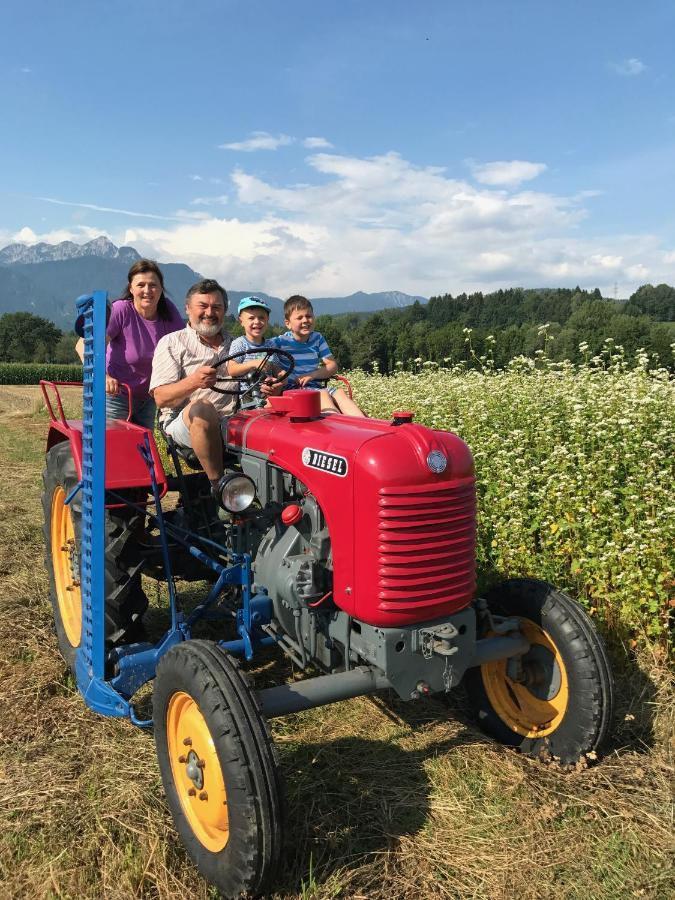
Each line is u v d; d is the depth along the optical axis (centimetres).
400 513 256
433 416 679
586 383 666
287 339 473
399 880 239
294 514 295
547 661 318
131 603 327
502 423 622
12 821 264
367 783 293
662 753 315
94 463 290
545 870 245
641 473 459
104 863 245
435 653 270
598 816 270
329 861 245
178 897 234
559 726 304
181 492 388
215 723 228
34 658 397
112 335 448
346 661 285
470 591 278
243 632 307
